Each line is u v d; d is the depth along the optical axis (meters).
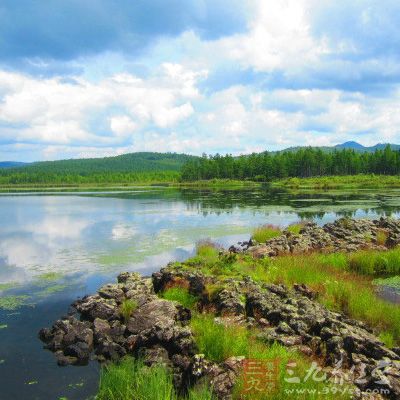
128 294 16.84
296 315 13.52
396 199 73.25
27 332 14.91
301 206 62.09
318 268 20.78
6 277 22.92
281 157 181.38
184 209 61.06
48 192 130.25
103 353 13.03
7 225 46.31
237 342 11.47
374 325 14.37
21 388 11.08
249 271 19.50
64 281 21.97
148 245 32.41
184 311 14.91
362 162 168.62
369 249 25.75
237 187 140.12
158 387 9.77
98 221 48.62
